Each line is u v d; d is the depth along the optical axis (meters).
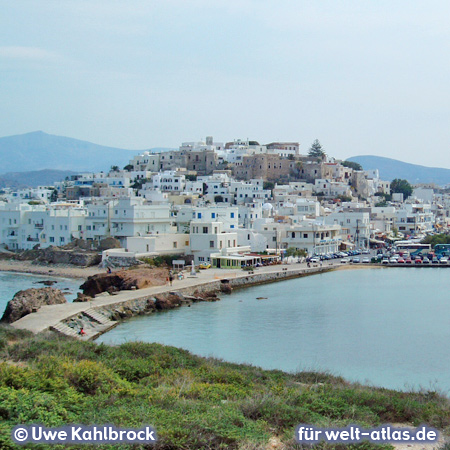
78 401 33.94
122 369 43.50
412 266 167.50
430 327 84.94
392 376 59.06
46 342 54.06
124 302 94.25
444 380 57.38
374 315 94.31
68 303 92.38
